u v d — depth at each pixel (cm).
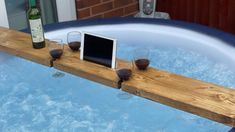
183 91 149
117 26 249
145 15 334
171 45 238
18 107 194
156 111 186
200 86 152
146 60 164
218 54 212
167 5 346
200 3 321
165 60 229
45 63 181
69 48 189
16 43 198
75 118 184
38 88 208
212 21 321
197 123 175
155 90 151
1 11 276
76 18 318
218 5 311
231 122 134
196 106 140
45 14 316
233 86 189
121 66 166
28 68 225
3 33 213
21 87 209
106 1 327
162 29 242
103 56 170
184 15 337
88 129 177
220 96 145
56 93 203
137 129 175
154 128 175
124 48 246
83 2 312
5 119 186
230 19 309
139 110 187
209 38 224
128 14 349
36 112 190
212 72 209
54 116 187
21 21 300
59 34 241
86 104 194
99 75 163
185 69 218
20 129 179
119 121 181
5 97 202
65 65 173
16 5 294
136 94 155
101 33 246
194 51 228
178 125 175
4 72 222
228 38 221
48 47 188
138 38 247
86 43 175
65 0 312
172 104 146
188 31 235
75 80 213
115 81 159
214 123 172
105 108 190
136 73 164
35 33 187
